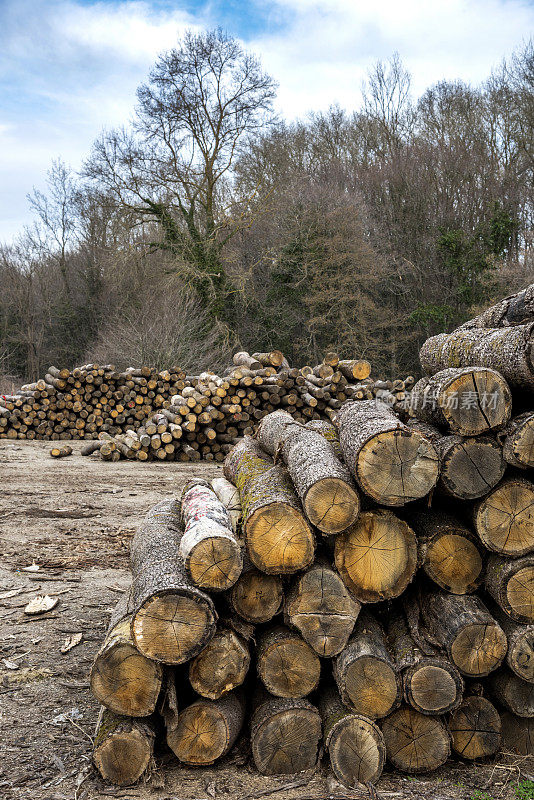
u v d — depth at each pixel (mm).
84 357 32406
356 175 32688
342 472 3430
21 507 8914
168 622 3133
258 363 14492
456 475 3354
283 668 3348
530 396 3734
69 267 35469
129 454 13414
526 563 3352
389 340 28203
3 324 35156
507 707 3506
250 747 3443
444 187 30938
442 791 3176
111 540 7461
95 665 3141
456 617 3363
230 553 3264
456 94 33562
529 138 30031
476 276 28172
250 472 4594
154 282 29719
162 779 3154
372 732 3223
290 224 28562
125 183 26812
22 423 16125
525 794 3131
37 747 3402
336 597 3371
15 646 4676
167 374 16438
